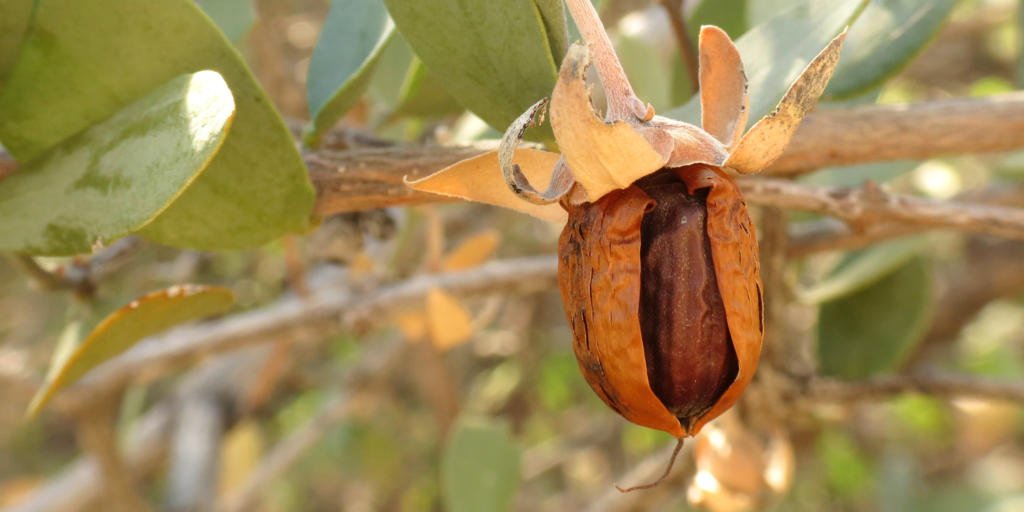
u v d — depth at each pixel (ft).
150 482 1.61
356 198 0.59
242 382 1.40
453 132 0.80
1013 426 1.66
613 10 1.23
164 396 1.74
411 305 0.91
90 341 0.60
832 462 1.46
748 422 0.78
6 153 0.58
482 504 1.00
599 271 0.49
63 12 0.54
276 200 0.57
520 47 0.53
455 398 1.34
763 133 0.49
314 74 0.62
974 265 1.47
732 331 0.49
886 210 0.69
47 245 0.54
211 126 0.51
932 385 0.86
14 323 1.38
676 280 0.49
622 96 0.51
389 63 0.76
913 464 1.53
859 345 0.88
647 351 0.50
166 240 0.58
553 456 1.61
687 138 0.50
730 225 0.49
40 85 0.55
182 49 0.54
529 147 0.52
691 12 0.78
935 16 0.65
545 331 1.56
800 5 0.58
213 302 0.61
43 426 1.88
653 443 1.47
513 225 1.32
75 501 1.32
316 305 0.94
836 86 0.66
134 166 0.52
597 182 0.49
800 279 1.01
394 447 1.62
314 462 1.60
